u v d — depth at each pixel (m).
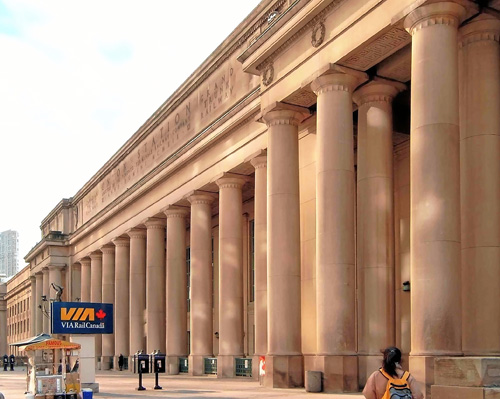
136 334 49.84
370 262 23.50
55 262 71.25
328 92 23.50
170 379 35.72
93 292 62.47
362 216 24.08
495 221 19.06
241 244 36.19
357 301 26.28
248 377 33.72
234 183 36.16
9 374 58.41
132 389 28.39
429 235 17.89
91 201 66.19
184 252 43.78
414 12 18.98
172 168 42.62
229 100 36.41
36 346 21.77
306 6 23.86
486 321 18.58
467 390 9.77
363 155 24.44
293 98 25.89
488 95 19.56
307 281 28.69
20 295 108.88
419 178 18.34
